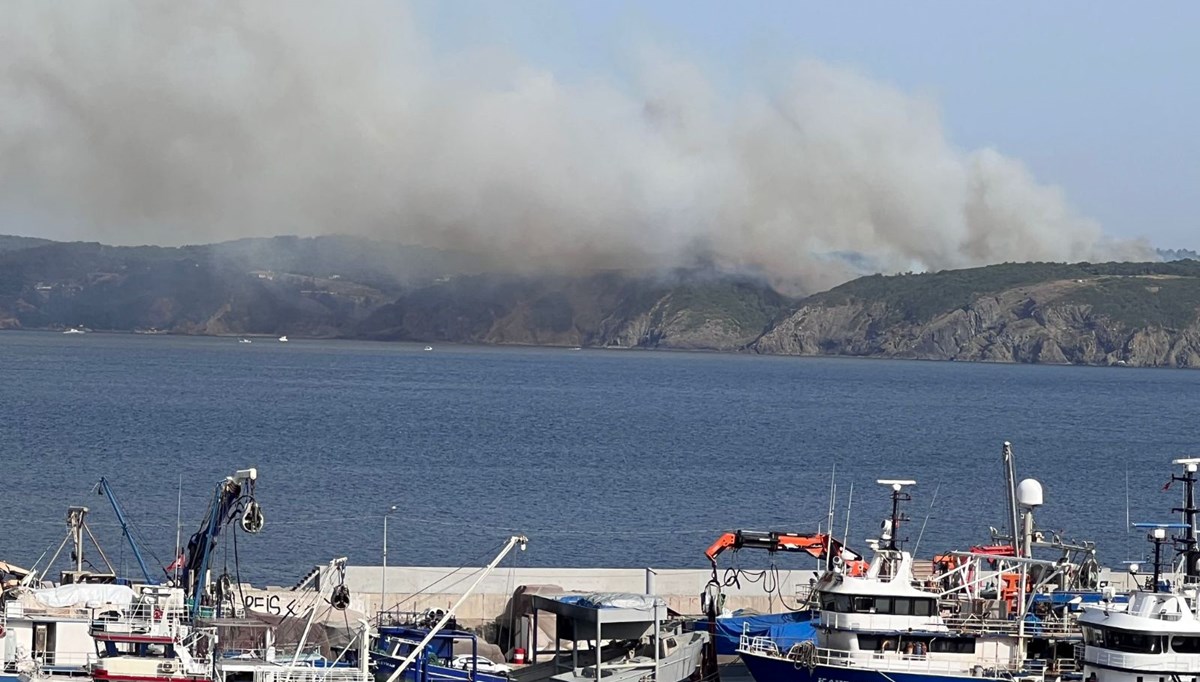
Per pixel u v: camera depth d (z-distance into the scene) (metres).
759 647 132.38
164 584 137.50
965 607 128.62
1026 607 127.62
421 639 124.62
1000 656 124.88
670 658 125.69
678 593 161.75
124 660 104.69
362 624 111.62
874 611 125.25
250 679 108.56
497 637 151.12
